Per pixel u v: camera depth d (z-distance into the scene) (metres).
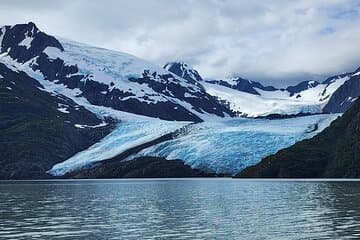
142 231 53.34
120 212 72.31
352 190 108.94
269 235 49.22
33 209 77.94
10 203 89.88
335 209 69.81
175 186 154.50
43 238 49.56
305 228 52.88
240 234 50.19
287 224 56.31
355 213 64.44
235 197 98.25
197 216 65.81
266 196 98.94
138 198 100.12
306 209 71.00
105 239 48.84
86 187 156.12
